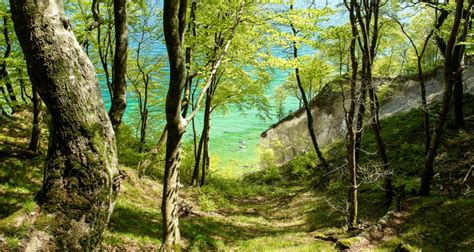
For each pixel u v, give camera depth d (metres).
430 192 15.59
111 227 11.41
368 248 11.62
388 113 30.25
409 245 11.10
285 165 33.16
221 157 40.59
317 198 21.52
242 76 19.39
